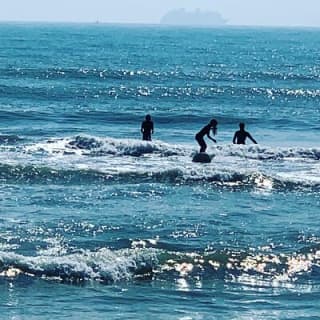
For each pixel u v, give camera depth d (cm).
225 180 5650
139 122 9444
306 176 5962
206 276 3634
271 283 3591
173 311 3209
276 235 4300
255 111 11294
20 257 3581
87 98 12144
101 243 4019
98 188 5378
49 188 5331
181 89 14088
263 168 6272
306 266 3788
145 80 16238
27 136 7794
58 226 4312
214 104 12244
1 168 5625
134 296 3362
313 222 4625
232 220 4609
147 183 5575
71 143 6994
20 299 3266
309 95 14275
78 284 3462
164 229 4341
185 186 5531
